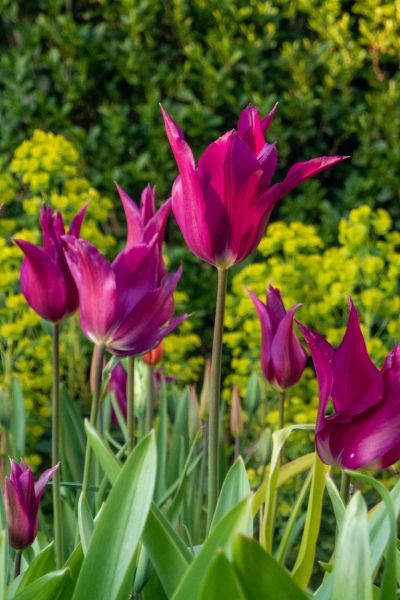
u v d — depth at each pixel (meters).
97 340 2.33
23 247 2.39
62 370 5.92
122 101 7.79
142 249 2.28
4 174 5.97
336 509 1.80
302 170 2.04
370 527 1.94
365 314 5.41
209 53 7.59
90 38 7.53
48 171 5.88
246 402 3.97
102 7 7.74
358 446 1.78
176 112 7.49
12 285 5.35
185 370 5.44
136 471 1.75
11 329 4.98
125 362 3.77
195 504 3.68
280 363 2.55
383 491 1.59
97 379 2.34
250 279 5.62
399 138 7.52
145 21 7.62
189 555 1.87
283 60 7.61
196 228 2.08
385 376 1.75
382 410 1.75
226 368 7.05
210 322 7.35
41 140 5.89
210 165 2.04
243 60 7.73
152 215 2.43
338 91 7.84
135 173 7.43
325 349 1.78
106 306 2.27
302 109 7.53
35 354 5.23
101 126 7.77
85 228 5.63
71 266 2.31
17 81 7.34
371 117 7.56
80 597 1.71
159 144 7.48
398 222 7.67
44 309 2.45
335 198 7.84
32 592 1.70
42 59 7.53
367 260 5.32
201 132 7.50
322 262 5.59
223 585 1.41
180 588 1.55
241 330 5.98
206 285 7.27
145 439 1.76
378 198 7.55
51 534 3.97
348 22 7.74
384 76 7.77
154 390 4.16
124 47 7.55
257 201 2.05
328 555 4.54
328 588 1.78
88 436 1.93
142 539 1.78
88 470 2.37
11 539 2.06
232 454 5.31
